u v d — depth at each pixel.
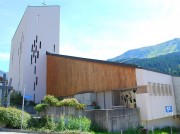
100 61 27.14
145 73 24.27
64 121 18.47
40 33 39.56
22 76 37.53
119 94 26.14
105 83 26.28
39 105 19.55
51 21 40.94
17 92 37.28
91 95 26.94
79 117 19.75
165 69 81.69
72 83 30.33
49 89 34.22
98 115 20.70
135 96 24.34
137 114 23.27
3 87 20.77
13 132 16.80
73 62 30.86
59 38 41.09
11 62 48.41
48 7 41.16
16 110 18.77
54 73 33.88
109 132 19.59
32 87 37.19
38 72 38.09
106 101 26.19
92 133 18.11
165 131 26.22
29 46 38.28
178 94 29.84
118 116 21.02
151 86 24.95
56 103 19.64
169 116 27.75
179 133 25.64
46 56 37.25
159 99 26.00
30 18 39.22
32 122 18.47
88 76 28.30
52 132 16.88
